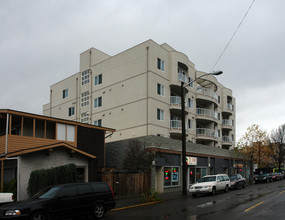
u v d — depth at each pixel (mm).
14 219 10367
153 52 32406
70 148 19844
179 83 34562
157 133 31266
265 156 44531
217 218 11664
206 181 23656
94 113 36781
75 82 41000
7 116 18906
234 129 57031
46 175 16609
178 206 16156
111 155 28875
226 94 52812
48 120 21406
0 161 19297
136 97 32156
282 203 15617
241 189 27797
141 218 12367
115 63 35375
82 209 12242
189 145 31281
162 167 26172
